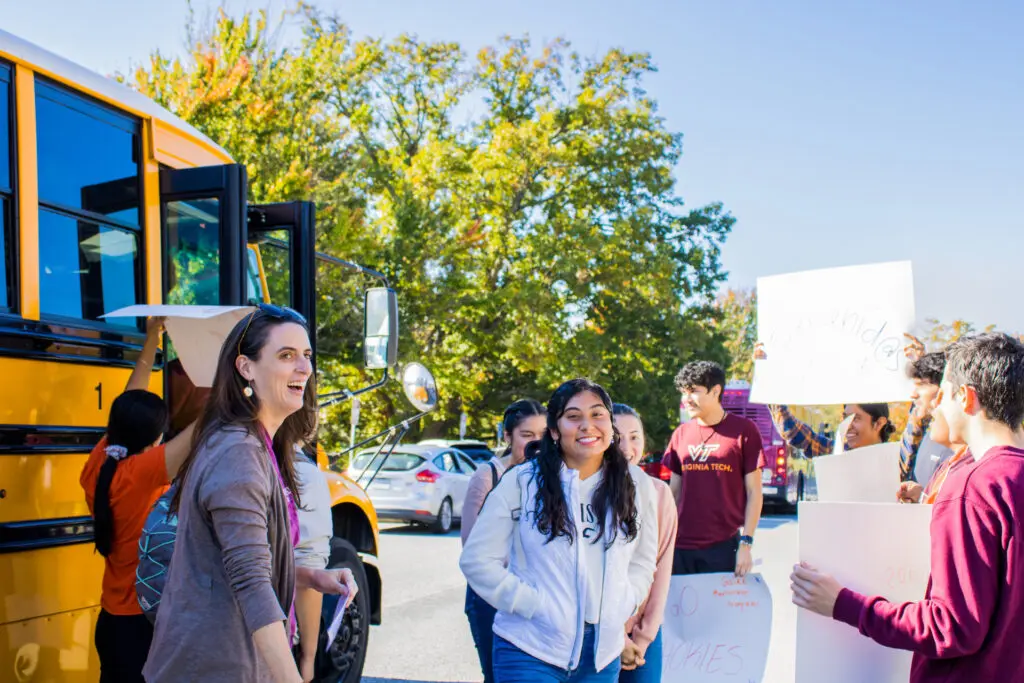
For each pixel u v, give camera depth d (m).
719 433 5.39
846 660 2.91
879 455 3.51
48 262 3.92
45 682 3.73
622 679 3.71
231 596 2.47
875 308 4.19
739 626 4.48
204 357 4.42
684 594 4.51
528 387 29.28
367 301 5.96
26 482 3.72
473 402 28.84
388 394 24.81
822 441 5.43
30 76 3.90
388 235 26.59
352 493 5.72
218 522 2.46
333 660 5.36
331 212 23.23
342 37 30.08
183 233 4.67
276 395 2.65
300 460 3.59
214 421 2.61
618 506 3.25
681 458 5.48
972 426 2.60
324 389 22.36
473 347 27.42
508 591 3.16
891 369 4.13
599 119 30.12
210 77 20.06
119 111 4.44
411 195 26.97
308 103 23.50
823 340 4.30
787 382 4.38
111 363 4.21
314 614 3.70
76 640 3.90
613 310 29.73
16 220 3.78
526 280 27.45
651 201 30.80
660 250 29.58
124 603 3.54
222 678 2.44
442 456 16.55
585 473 3.33
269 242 5.57
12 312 3.72
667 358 31.27
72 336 3.99
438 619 8.56
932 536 2.51
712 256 31.16
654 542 3.45
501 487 3.36
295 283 5.33
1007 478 2.40
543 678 3.13
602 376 29.48
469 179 29.05
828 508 2.96
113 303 4.29
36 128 3.92
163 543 3.14
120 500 3.51
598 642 3.18
